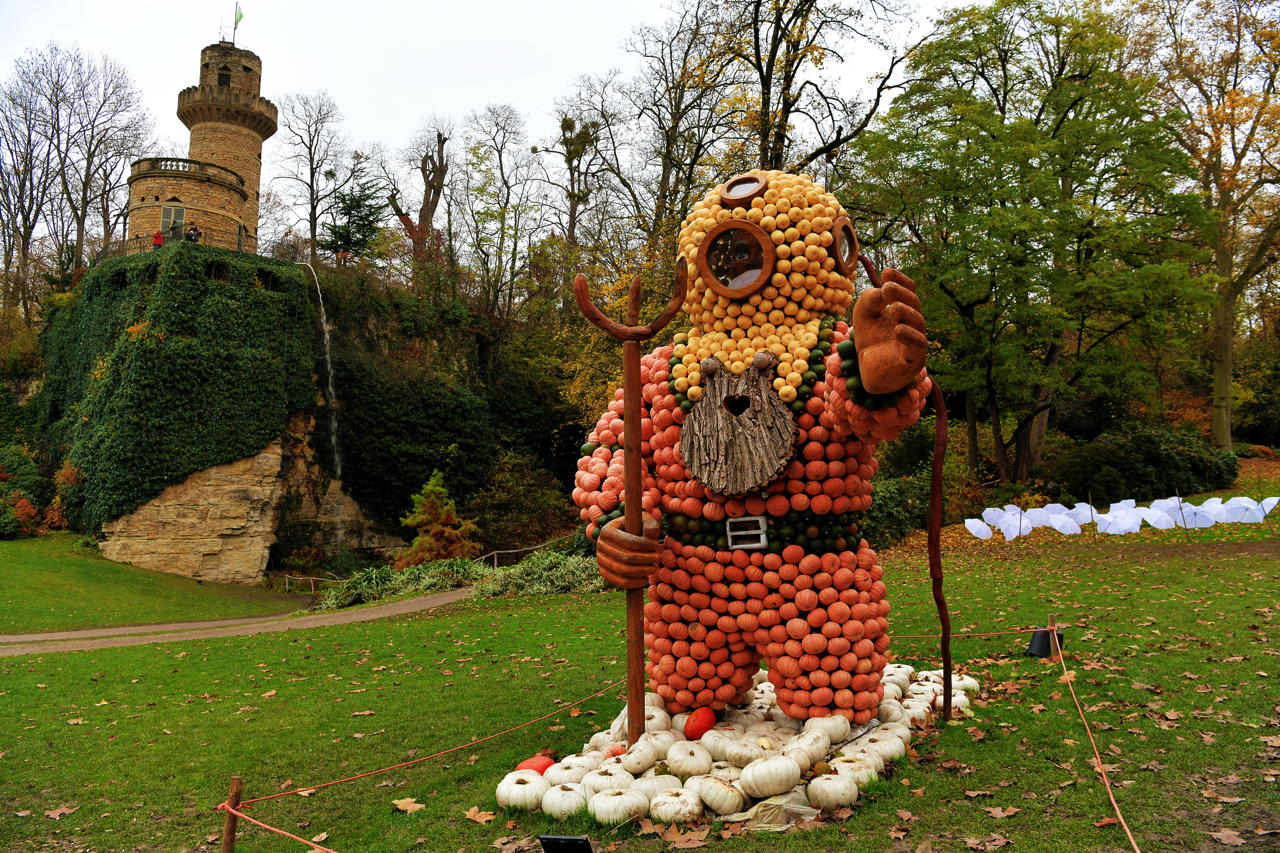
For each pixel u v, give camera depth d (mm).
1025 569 15359
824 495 6047
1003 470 25109
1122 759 5445
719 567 6258
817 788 5016
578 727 7449
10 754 7633
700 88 23875
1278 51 25562
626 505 5961
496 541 31922
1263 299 38156
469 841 5074
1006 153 22188
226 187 38156
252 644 13695
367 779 6465
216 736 7930
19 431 34875
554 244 40906
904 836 4598
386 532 33719
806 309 6344
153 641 15312
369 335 35844
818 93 22375
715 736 5859
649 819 5094
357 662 11469
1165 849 4234
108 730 8352
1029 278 22031
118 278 31234
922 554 19422
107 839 5641
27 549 26516
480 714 8148
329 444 32812
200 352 29219
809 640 5980
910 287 5051
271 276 31906
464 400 36344
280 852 5258
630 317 6129
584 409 30828
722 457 6094
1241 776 5051
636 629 5980
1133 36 27531
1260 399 36344
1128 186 23109
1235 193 27906
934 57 23672
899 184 23531
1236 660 7512
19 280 41781
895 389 5172
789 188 6422
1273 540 16641
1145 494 24672
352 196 42188
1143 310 22906
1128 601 10969
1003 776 5324
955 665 8375
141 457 27734
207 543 28469
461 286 42562
